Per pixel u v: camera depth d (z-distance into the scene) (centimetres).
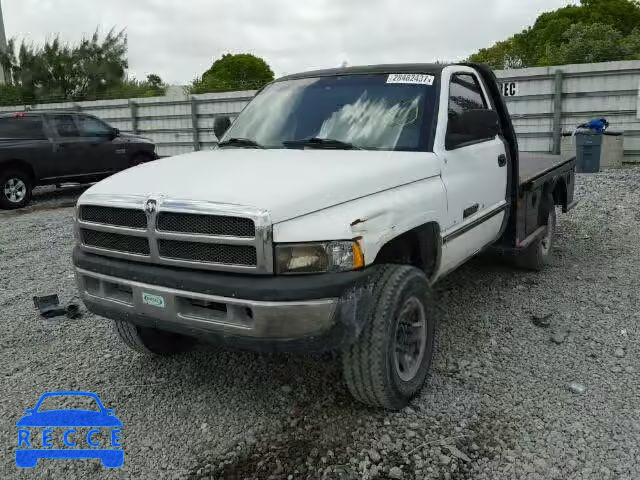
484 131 378
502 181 470
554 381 367
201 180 319
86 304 346
